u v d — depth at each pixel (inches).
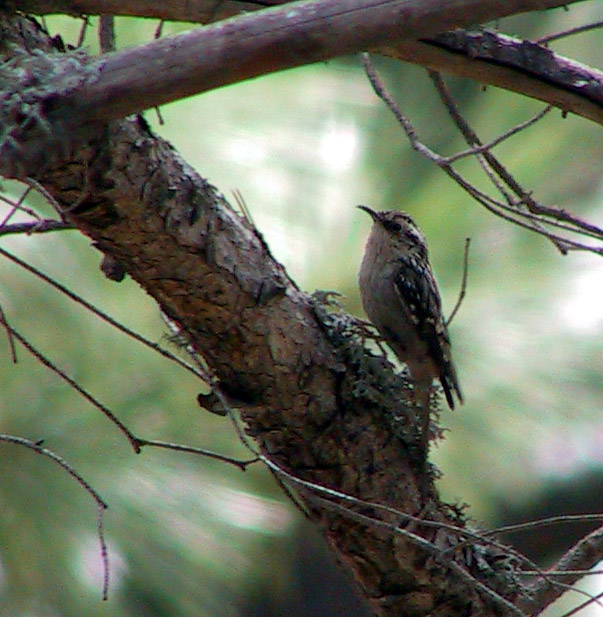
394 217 334.3
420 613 273.9
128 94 209.9
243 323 248.2
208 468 350.6
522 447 370.9
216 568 347.3
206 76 210.1
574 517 219.9
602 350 367.6
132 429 317.7
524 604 275.3
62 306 308.0
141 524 325.4
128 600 330.3
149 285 244.4
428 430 272.1
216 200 242.4
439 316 331.3
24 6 221.5
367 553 269.6
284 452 265.0
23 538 298.8
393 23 205.8
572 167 394.6
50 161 212.5
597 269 374.0
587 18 446.0
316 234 340.2
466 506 280.7
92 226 232.1
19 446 297.4
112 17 250.1
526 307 363.3
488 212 367.9
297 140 345.7
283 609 577.6
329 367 258.8
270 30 207.8
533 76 244.7
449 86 485.1
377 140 414.6
